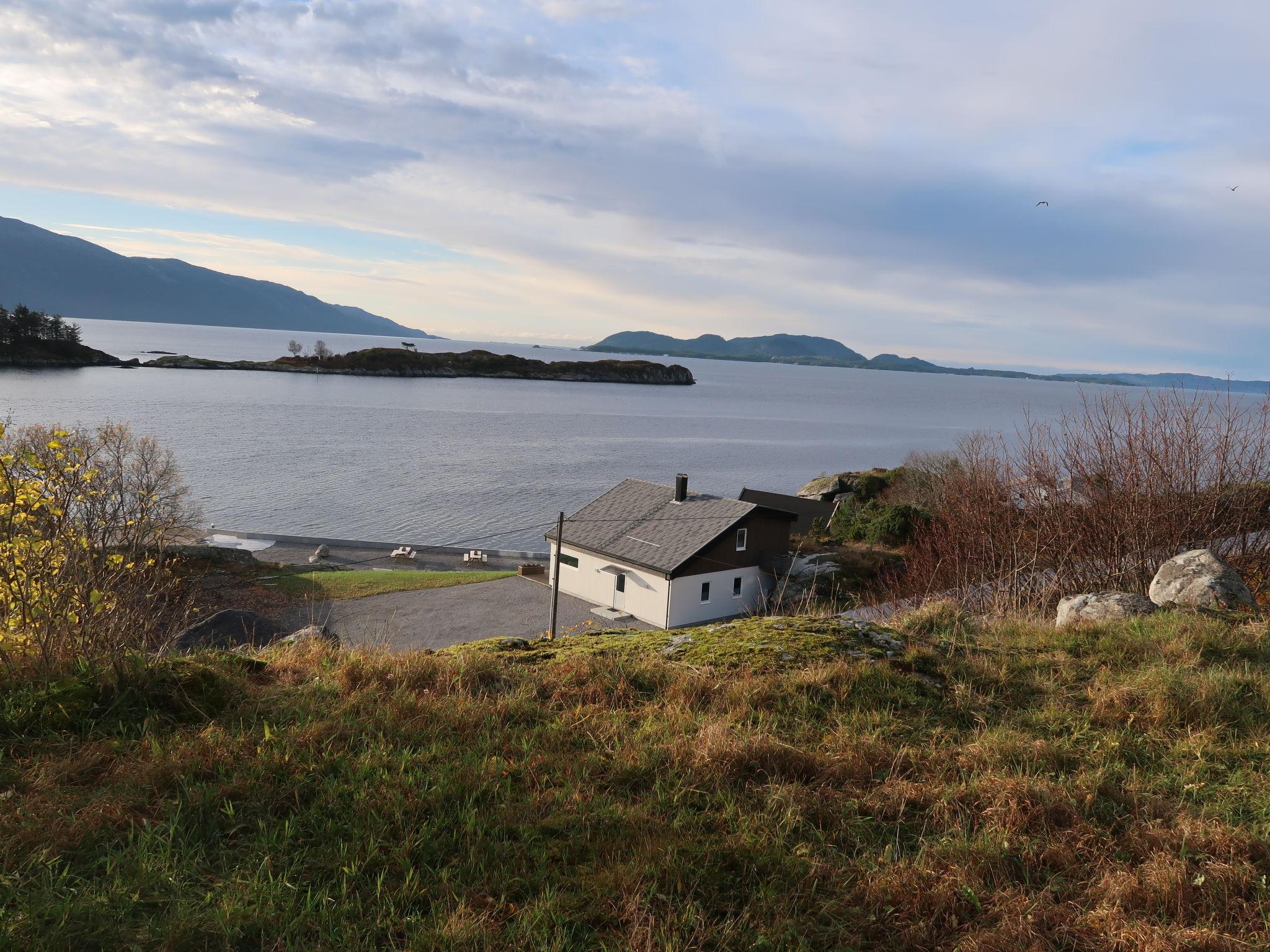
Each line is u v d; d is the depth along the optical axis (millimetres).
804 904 3186
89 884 2867
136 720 4324
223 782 3682
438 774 3951
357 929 2758
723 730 4652
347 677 5379
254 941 2734
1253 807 4125
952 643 7156
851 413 184750
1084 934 3105
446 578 34406
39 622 5258
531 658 6785
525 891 3131
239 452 80062
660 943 2799
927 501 38312
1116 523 13266
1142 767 4711
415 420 120562
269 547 42688
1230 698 5617
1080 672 6484
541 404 168625
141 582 7457
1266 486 12898
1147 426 13594
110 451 17125
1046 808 3971
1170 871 3414
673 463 90625
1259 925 3176
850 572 30516
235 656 5738
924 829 3826
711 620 29203
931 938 3064
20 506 5660
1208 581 9664
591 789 3936
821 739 4941
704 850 3438
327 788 3736
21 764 3674
